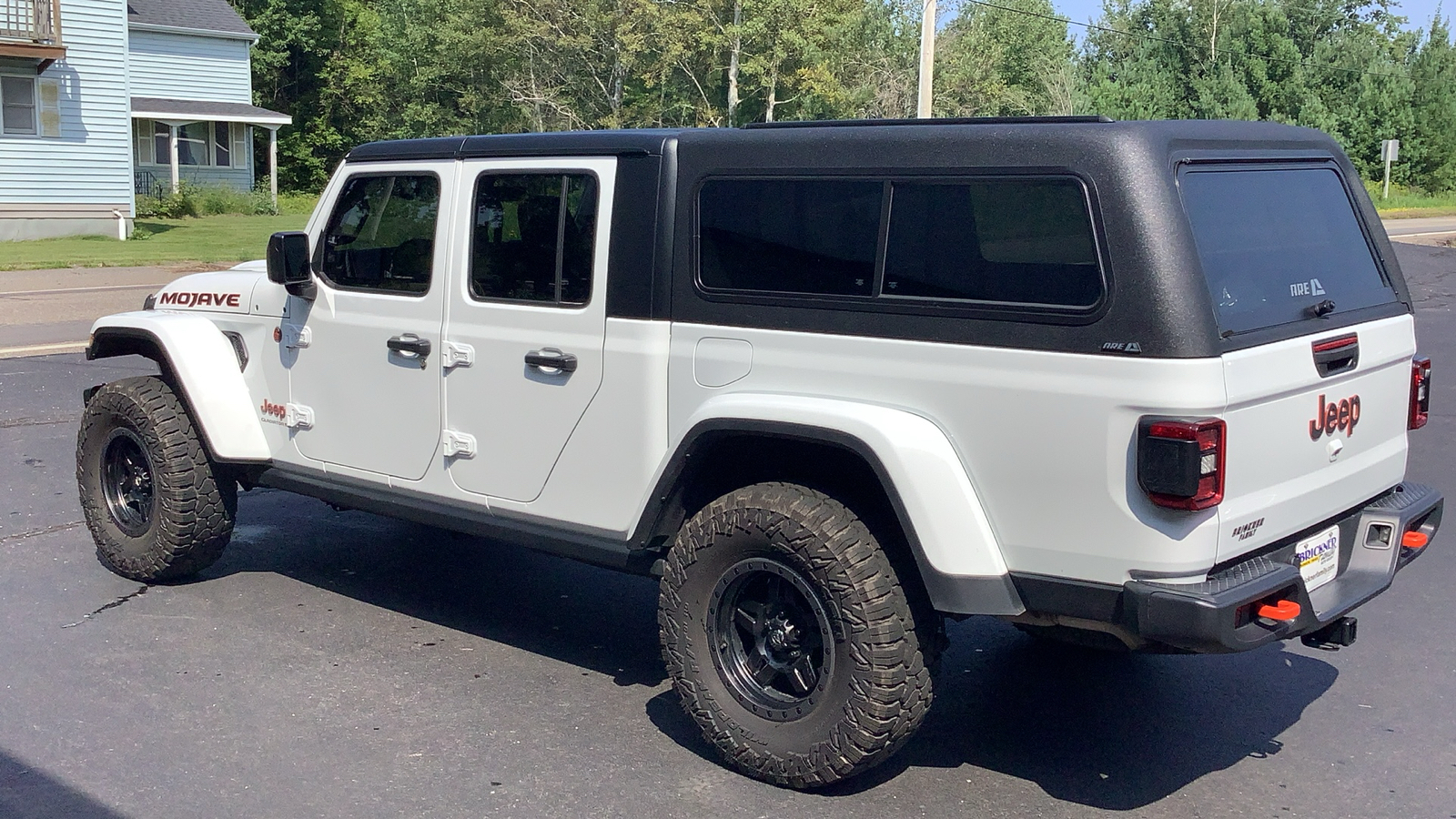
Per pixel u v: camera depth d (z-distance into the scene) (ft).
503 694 14.85
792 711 12.20
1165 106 175.73
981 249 11.19
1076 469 10.74
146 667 15.51
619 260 13.42
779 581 12.42
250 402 17.52
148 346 18.22
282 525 22.30
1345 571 12.92
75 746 13.25
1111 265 10.44
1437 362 39.06
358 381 16.07
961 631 17.34
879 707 11.61
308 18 174.91
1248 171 11.87
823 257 12.10
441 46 163.94
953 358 11.29
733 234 12.68
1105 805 12.26
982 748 13.60
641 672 15.69
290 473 17.21
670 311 13.11
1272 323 11.28
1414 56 187.42
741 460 13.39
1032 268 10.91
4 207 90.38
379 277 15.84
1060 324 10.71
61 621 17.13
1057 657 16.38
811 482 12.78
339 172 16.25
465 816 11.83
